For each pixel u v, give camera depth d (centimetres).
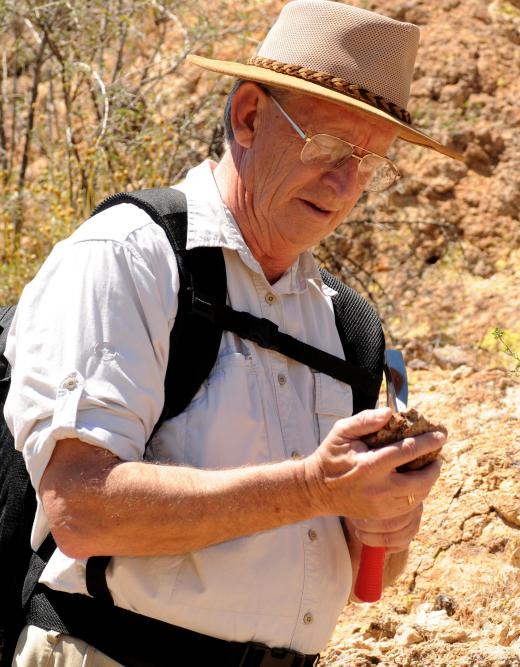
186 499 202
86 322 210
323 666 301
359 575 238
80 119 745
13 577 230
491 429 406
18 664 224
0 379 246
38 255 602
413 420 202
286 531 223
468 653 294
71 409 204
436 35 693
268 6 751
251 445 223
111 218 226
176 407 220
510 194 622
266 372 230
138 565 213
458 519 359
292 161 233
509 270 599
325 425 238
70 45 730
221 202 237
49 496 207
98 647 216
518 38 694
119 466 204
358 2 714
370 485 202
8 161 757
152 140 645
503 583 333
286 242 237
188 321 221
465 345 553
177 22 710
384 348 256
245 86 239
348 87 233
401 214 634
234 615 216
